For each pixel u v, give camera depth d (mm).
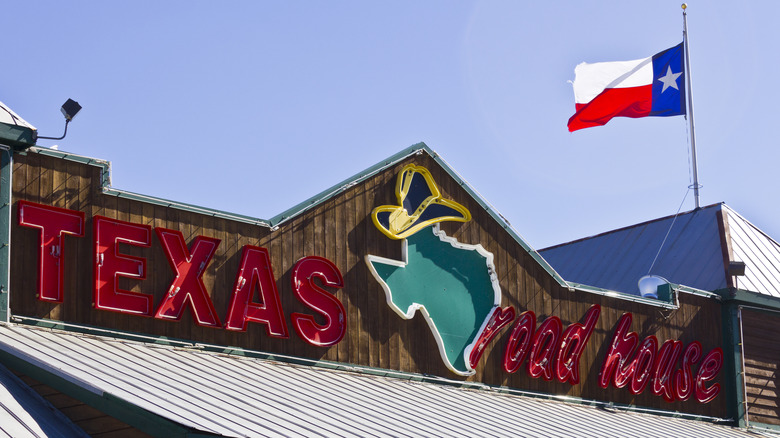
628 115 30297
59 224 17578
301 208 21062
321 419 15477
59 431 13633
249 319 19641
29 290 17125
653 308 28016
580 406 25406
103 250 17969
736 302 29797
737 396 29109
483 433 17656
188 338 18859
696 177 33438
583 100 29984
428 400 20297
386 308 22125
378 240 22281
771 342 30625
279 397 16594
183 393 14898
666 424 26125
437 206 23422
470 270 23859
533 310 25047
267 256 20141
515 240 24984
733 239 31625
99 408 13461
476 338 23469
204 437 12398
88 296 17766
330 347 20922
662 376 27594
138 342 18125
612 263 34062
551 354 25109
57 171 17797
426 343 22719
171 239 18891
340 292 21375
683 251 32094
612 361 26438
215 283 19469
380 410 17719
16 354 15047
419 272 22812
